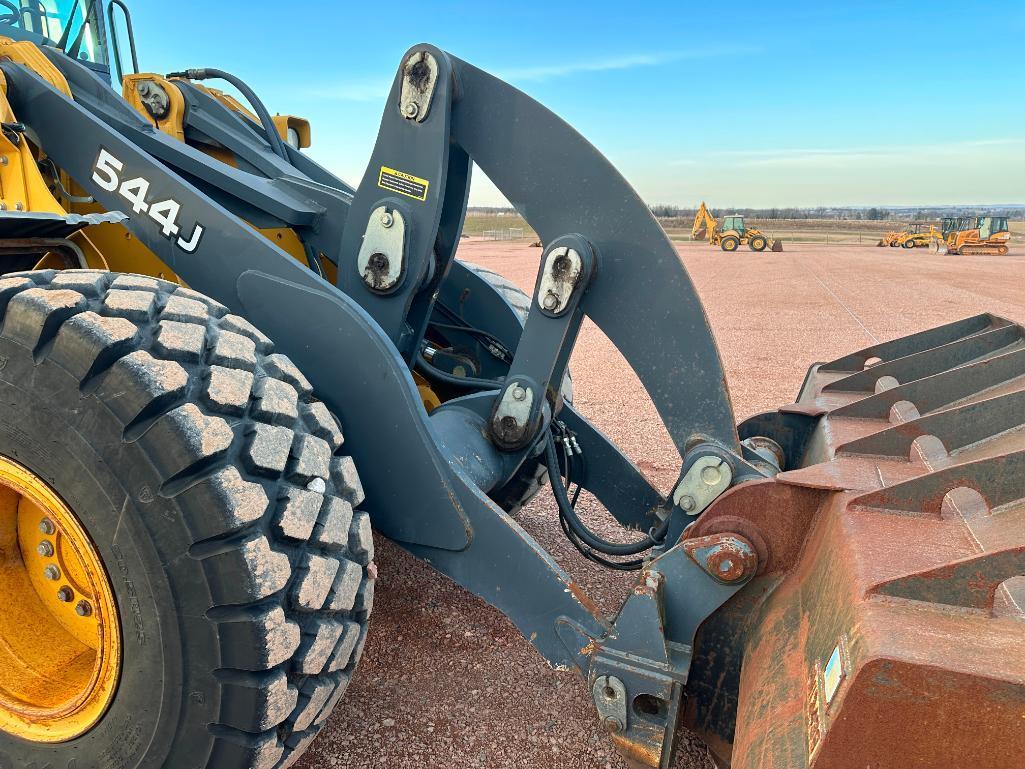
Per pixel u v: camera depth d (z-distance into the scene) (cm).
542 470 288
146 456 142
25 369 151
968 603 114
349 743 204
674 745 171
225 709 146
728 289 1700
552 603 179
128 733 154
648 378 205
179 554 143
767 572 168
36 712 165
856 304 1368
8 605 177
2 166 212
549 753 204
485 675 239
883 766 106
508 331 316
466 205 236
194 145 312
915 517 145
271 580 146
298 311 201
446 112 205
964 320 254
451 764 198
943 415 175
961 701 99
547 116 203
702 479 193
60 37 310
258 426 154
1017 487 138
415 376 310
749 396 634
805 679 129
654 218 198
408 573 311
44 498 154
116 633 151
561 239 202
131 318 155
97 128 224
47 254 230
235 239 208
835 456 180
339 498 166
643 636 167
